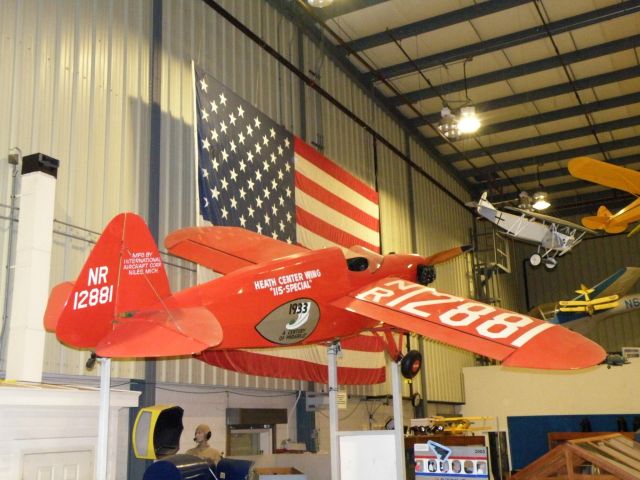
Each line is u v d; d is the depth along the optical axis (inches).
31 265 218.1
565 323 689.6
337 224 439.5
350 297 233.3
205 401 327.3
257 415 357.7
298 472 269.1
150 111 316.2
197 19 363.9
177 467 186.2
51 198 228.7
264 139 378.0
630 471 210.5
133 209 296.4
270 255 252.2
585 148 722.2
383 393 506.9
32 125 256.2
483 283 765.9
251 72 404.5
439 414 617.6
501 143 711.1
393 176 592.1
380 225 541.6
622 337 813.2
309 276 228.7
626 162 745.6
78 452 201.2
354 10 474.3
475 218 809.5
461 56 530.3
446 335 192.9
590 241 874.8
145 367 287.6
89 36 290.8
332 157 483.8
